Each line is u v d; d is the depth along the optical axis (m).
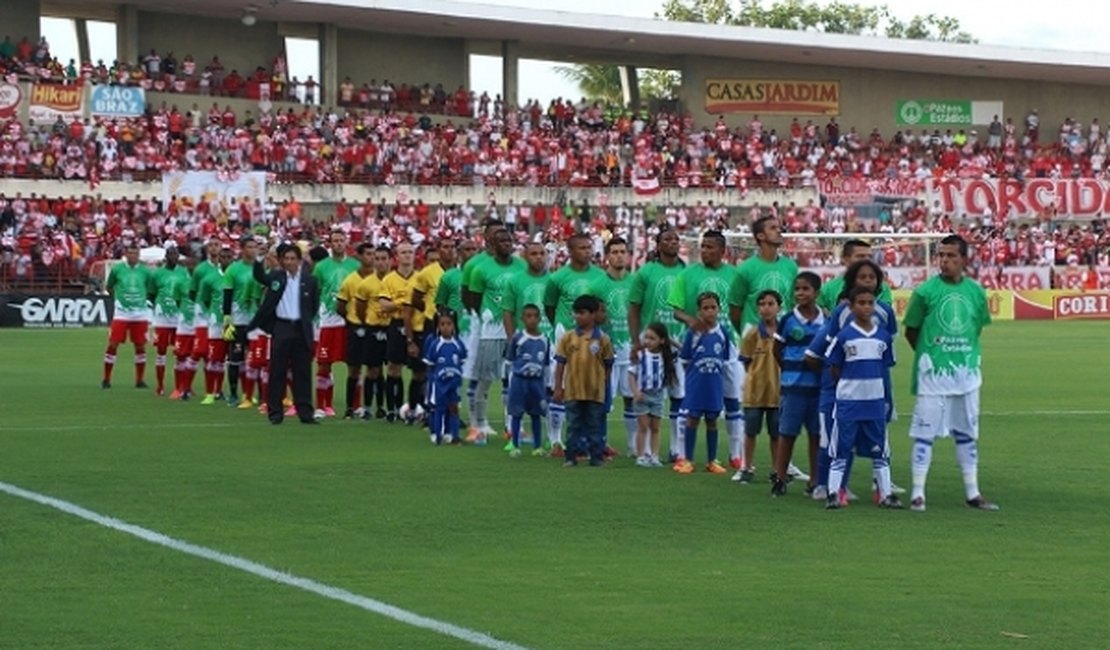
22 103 53.19
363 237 54.09
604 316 17.12
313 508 13.74
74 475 15.77
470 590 10.37
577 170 62.06
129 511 13.48
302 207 56.28
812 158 67.44
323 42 61.84
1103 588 10.54
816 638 9.13
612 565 11.27
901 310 54.12
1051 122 73.50
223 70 61.09
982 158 70.12
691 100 69.62
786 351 14.58
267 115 59.38
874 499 14.46
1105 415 23.05
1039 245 60.00
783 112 70.31
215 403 24.23
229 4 58.84
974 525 13.10
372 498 14.35
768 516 13.51
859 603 10.04
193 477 15.69
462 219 57.75
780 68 70.25
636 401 16.94
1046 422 22.02
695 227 58.22
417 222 57.53
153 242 50.94
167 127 55.47
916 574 10.99
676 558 11.55
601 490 14.99
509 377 18.08
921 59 68.88
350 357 21.83
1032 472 16.62
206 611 9.73
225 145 56.34
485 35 65.12
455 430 18.92
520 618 9.57
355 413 22.08
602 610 9.80
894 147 70.12
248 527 12.73
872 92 71.19
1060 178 63.97
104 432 20.02
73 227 51.25
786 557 11.61
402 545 12.00
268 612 9.70
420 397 21.22
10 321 47.22
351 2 59.56
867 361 13.90
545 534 12.52
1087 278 58.34
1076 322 55.06
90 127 53.66
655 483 15.52
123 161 53.78
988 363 34.66
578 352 16.77
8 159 51.75
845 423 13.92
